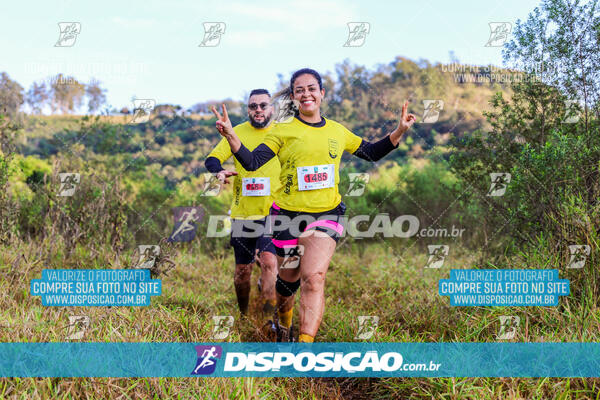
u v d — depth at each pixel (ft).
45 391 7.36
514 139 13.94
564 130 12.68
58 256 14.94
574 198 11.45
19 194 17.63
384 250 20.61
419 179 23.06
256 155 9.51
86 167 18.76
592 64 12.29
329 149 9.87
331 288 15.49
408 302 12.60
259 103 12.48
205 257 18.25
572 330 9.45
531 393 7.89
